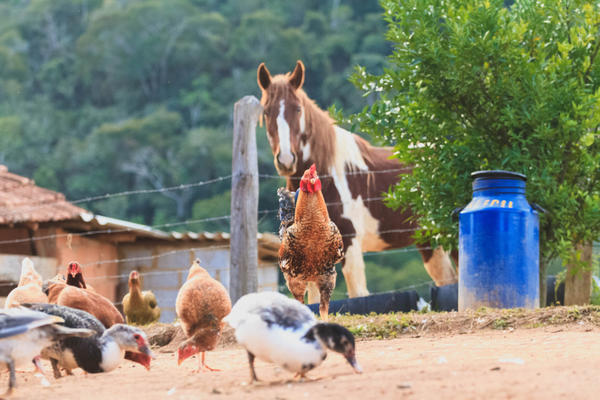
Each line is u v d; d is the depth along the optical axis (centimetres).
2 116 7319
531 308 940
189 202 6575
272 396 504
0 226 1695
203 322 687
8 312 571
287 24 8275
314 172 815
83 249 1861
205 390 549
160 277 1919
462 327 862
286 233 832
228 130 7100
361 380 539
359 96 6644
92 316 666
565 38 1128
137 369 734
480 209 961
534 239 963
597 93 1019
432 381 518
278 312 555
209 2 8894
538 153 1088
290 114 1192
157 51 7781
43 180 6594
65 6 8869
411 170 1338
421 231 1209
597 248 1227
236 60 7800
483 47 1045
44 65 8256
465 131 1127
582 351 641
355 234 1263
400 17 1122
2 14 9162
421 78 1125
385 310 1199
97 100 8038
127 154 6831
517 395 461
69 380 643
